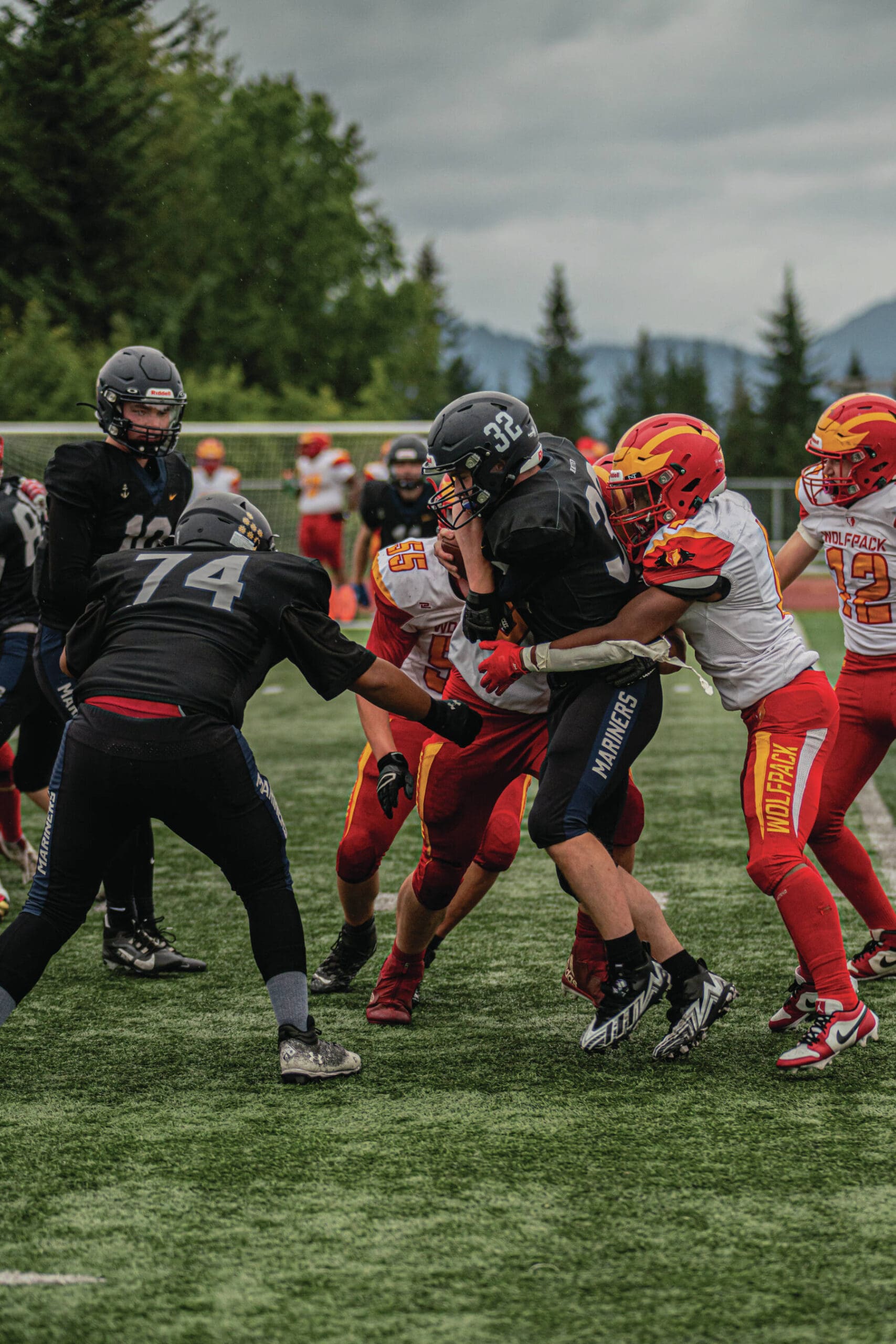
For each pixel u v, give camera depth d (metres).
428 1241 5.55
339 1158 6.41
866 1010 7.60
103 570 7.62
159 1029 8.48
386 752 8.03
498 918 11.16
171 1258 5.44
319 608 7.58
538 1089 7.35
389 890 12.08
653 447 7.55
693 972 7.71
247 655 7.36
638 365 151.50
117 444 9.56
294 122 86.00
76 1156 6.48
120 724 7.03
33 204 61.06
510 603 7.79
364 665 7.39
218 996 9.19
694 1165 6.26
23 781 11.80
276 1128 6.81
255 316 75.75
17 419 54.66
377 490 22.00
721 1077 7.50
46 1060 7.91
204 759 7.08
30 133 61.56
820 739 7.88
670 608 7.50
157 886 12.40
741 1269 5.28
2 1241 5.60
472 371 142.75
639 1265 5.32
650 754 18.48
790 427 115.44
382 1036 8.34
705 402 136.50
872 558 8.91
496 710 8.21
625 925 7.52
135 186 63.56
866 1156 6.34
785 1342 4.77
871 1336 4.80
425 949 8.64
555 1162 6.32
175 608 7.34
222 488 35.28
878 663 9.05
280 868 7.55
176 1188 6.10
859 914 9.82
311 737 20.41
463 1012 8.81
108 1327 4.92
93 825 7.13
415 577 8.73
